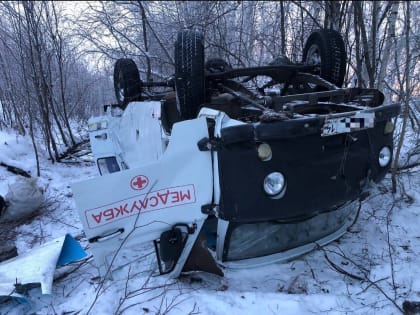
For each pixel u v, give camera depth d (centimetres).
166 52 831
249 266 304
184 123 265
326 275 302
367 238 349
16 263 309
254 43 995
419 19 680
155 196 275
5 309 285
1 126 820
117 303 276
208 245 329
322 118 256
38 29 736
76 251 327
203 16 858
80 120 1414
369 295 272
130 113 464
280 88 460
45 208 490
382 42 597
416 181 438
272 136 248
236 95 325
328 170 278
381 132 305
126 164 501
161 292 285
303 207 273
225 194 261
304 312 256
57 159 742
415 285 277
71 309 277
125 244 280
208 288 292
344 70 409
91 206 264
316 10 745
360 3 572
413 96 555
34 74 704
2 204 446
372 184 317
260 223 300
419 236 343
